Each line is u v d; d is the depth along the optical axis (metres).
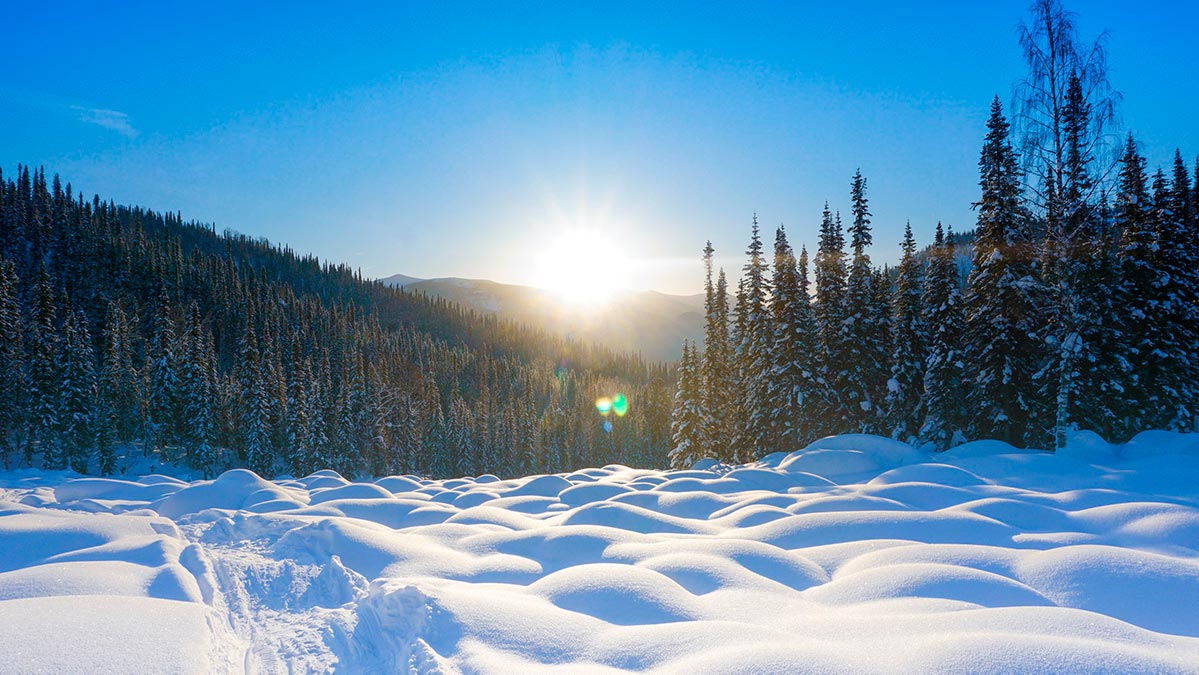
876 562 7.61
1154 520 8.66
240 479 15.34
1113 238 22.67
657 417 84.12
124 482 16.72
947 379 24.14
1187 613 5.82
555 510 13.37
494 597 6.46
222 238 179.75
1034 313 20.84
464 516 11.84
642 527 10.63
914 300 28.92
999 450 17.14
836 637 5.22
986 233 21.67
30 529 9.57
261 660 5.77
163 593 7.18
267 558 9.05
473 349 178.50
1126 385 21.95
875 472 16.23
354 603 7.08
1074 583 6.50
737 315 36.28
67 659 4.64
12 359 52.91
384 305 198.50
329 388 64.38
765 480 14.58
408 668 5.12
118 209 157.00
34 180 110.88
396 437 65.62
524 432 86.81
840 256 29.59
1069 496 11.02
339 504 13.25
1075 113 15.70
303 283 176.00
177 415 60.12
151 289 98.44
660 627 5.54
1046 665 4.13
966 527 8.98
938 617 5.41
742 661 4.44
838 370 28.47
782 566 7.77
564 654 5.22
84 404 50.75
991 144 21.47
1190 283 22.88
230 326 99.56
